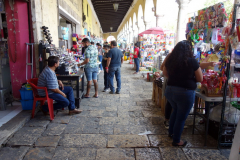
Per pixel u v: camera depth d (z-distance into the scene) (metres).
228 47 2.14
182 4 4.98
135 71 9.31
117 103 4.17
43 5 4.00
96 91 4.63
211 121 2.65
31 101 3.41
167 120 2.97
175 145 2.38
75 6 7.60
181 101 2.15
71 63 3.92
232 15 2.07
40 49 3.66
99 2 12.64
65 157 2.16
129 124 3.06
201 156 2.20
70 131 2.78
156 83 3.97
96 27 18.08
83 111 3.64
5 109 3.46
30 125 2.94
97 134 2.70
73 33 7.65
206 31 2.69
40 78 3.04
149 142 2.50
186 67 2.08
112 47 4.82
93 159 2.13
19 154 2.18
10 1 3.52
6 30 3.77
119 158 2.15
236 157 1.64
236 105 2.59
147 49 8.50
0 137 2.43
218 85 2.29
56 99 3.11
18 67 3.75
